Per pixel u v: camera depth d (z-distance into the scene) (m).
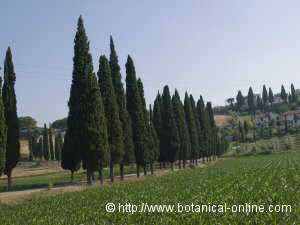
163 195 27.83
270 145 135.12
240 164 71.38
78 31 42.22
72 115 43.53
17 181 66.06
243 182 34.91
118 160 45.16
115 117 45.41
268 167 57.38
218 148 118.50
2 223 19.94
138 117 53.06
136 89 53.72
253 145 146.75
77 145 41.84
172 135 68.00
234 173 48.34
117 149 44.94
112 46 50.34
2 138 34.81
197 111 93.44
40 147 128.75
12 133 44.50
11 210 24.34
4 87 44.94
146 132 53.78
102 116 41.16
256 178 38.66
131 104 53.28
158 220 17.94
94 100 40.56
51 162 119.38
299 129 167.50
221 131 182.88
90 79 40.91
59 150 111.75
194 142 81.12
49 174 84.94
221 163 83.38
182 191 29.88
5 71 45.28
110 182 43.50
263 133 172.50
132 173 71.06
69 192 33.66
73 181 55.44
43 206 25.05
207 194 27.38
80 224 18.47
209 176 45.34
